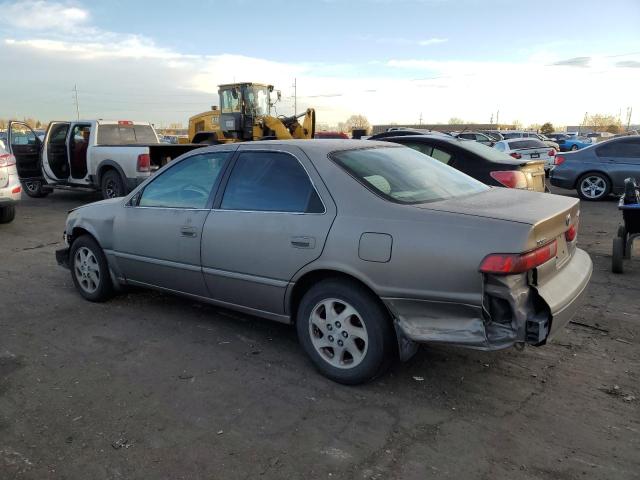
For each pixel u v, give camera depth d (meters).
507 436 2.92
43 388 3.52
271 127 16.77
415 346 3.28
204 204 4.20
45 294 5.54
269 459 2.75
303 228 3.52
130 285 4.97
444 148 7.09
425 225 3.09
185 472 2.66
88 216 5.12
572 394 3.36
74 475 2.64
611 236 8.10
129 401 3.34
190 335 4.38
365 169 3.63
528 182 6.84
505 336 2.95
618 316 4.67
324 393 3.41
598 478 2.57
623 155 11.71
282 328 4.52
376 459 2.74
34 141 13.48
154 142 13.53
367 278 3.23
